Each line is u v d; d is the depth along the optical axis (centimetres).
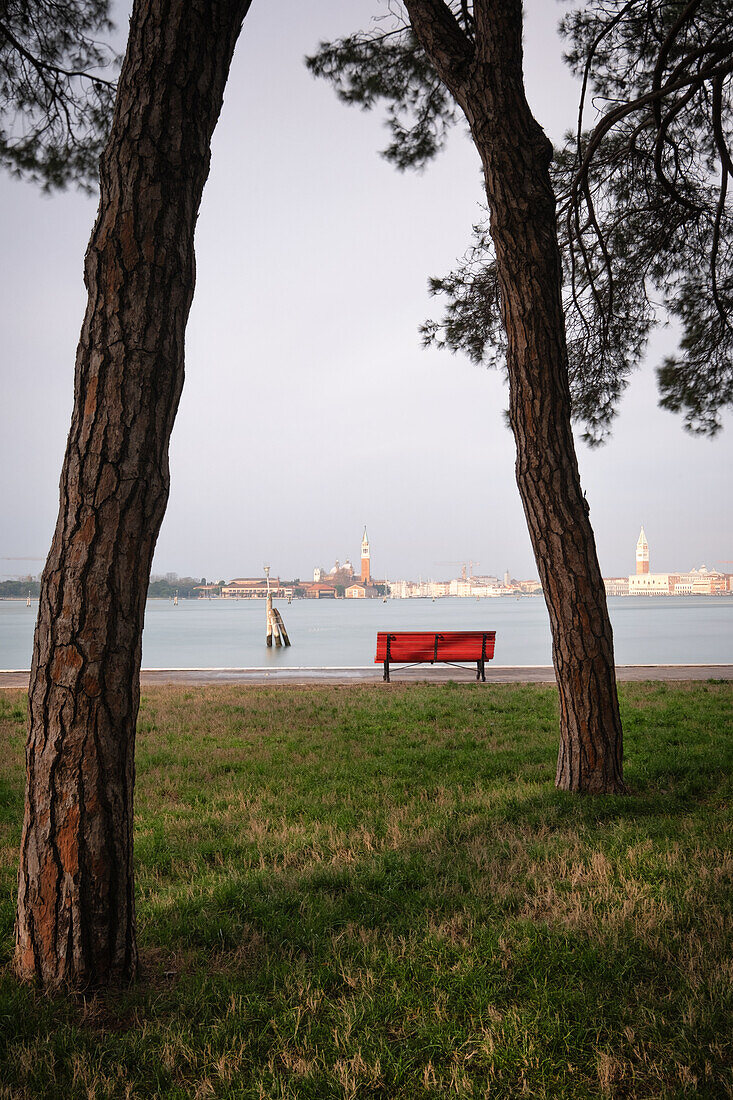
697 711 1005
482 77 579
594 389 948
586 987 302
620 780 604
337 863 456
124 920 313
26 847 309
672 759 709
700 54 578
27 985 302
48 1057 262
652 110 653
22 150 777
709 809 559
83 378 311
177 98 319
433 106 850
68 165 792
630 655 2408
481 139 590
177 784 677
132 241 311
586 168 730
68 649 300
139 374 309
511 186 585
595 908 377
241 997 303
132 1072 259
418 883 423
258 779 688
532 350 592
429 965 325
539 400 595
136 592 310
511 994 305
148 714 1039
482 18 577
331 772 704
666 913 362
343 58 815
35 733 306
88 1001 298
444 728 923
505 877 427
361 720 977
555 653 617
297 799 617
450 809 568
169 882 448
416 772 705
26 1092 245
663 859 438
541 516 604
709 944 332
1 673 1634
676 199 744
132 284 310
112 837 307
